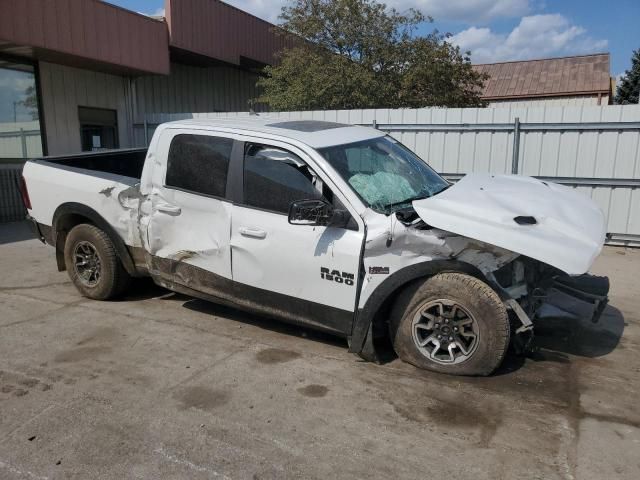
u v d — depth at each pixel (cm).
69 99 1231
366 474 279
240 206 427
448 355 393
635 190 877
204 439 308
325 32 1605
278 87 1609
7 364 405
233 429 318
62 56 1090
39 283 620
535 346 443
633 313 537
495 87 3148
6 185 1059
